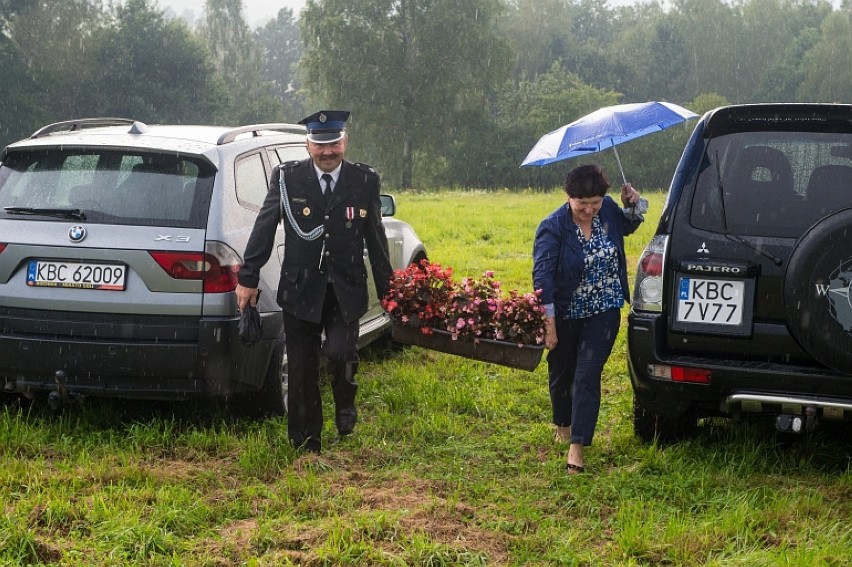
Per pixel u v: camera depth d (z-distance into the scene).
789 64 95.81
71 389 5.30
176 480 4.65
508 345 5.14
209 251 5.25
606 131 5.38
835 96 90.12
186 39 74.56
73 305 5.26
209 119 75.00
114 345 5.20
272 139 6.48
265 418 5.77
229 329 5.27
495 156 71.12
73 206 5.36
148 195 5.37
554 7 98.00
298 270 5.04
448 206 28.00
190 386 5.28
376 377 6.94
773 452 5.12
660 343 4.80
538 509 4.44
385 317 7.50
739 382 4.62
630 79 98.88
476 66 63.81
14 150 5.58
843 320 4.25
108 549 3.83
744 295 4.66
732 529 4.09
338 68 62.84
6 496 4.39
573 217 4.99
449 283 5.27
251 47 93.75
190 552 3.86
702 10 100.38
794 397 4.50
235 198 5.59
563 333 5.14
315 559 3.72
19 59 65.94
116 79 70.88
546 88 75.38
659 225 4.86
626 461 5.13
